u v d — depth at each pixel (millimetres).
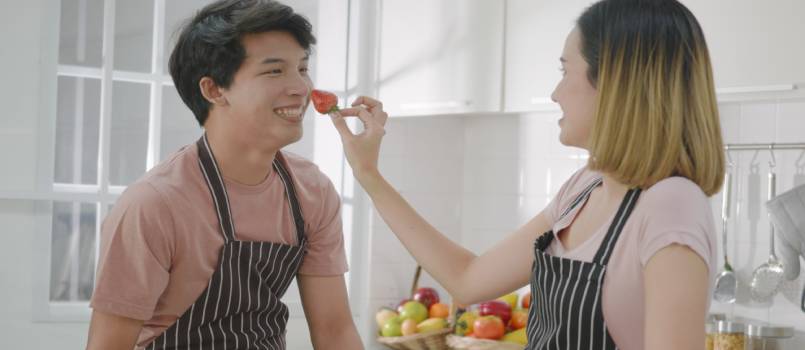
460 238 3428
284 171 1586
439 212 3363
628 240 1078
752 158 2693
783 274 2572
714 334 2572
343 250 1694
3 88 2670
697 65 1081
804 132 2584
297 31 1466
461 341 2834
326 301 1664
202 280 1469
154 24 2891
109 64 2814
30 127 2713
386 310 3115
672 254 997
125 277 1406
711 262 1018
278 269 1542
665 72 1070
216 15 1463
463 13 2967
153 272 1411
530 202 3221
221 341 1482
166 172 1460
